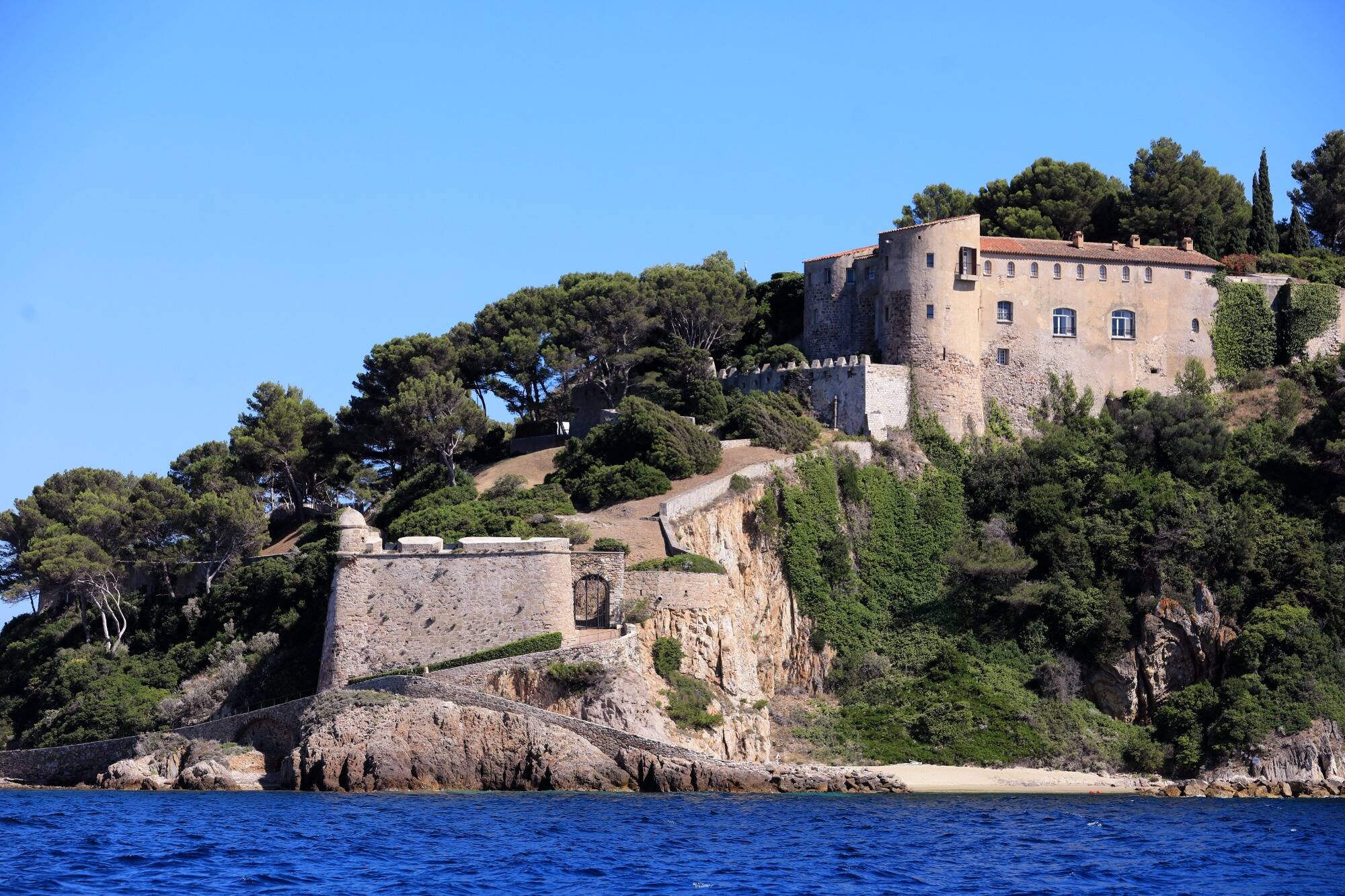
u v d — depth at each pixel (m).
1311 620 180.88
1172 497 193.88
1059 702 180.88
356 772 150.50
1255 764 167.25
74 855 115.12
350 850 117.38
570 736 151.75
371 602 164.88
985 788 163.25
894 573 196.00
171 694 180.25
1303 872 116.06
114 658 191.25
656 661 163.75
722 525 185.75
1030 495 197.00
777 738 172.62
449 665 159.75
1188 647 183.25
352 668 163.50
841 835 127.69
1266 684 176.12
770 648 185.25
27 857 114.19
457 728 151.75
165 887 104.31
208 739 166.75
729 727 162.25
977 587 191.12
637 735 151.62
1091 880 112.00
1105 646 183.25
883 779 159.00
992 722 175.75
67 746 172.62
